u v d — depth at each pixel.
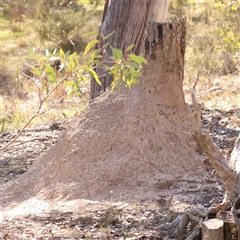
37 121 11.23
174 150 6.01
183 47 6.36
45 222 4.96
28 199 5.92
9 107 12.80
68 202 5.50
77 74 3.25
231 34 14.00
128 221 4.80
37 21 23.55
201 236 4.02
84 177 5.77
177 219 4.39
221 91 11.32
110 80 8.84
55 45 20.52
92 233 4.56
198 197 5.28
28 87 14.98
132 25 9.06
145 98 6.18
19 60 17.98
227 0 14.55
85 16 22.80
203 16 19.75
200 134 4.15
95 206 5.27
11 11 27.58
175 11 21.44
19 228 4.84
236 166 4.38
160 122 6.12
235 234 3.86
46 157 6.46
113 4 9.23
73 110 11.62
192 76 13.18
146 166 5.79
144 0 9.05
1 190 6.46
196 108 4.11
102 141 5.95
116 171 5.70
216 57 13.99
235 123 8.99
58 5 27.02
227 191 4.23
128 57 3.26
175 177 5.71
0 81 15.53
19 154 8.59
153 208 5.06
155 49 6.31
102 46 3.30
